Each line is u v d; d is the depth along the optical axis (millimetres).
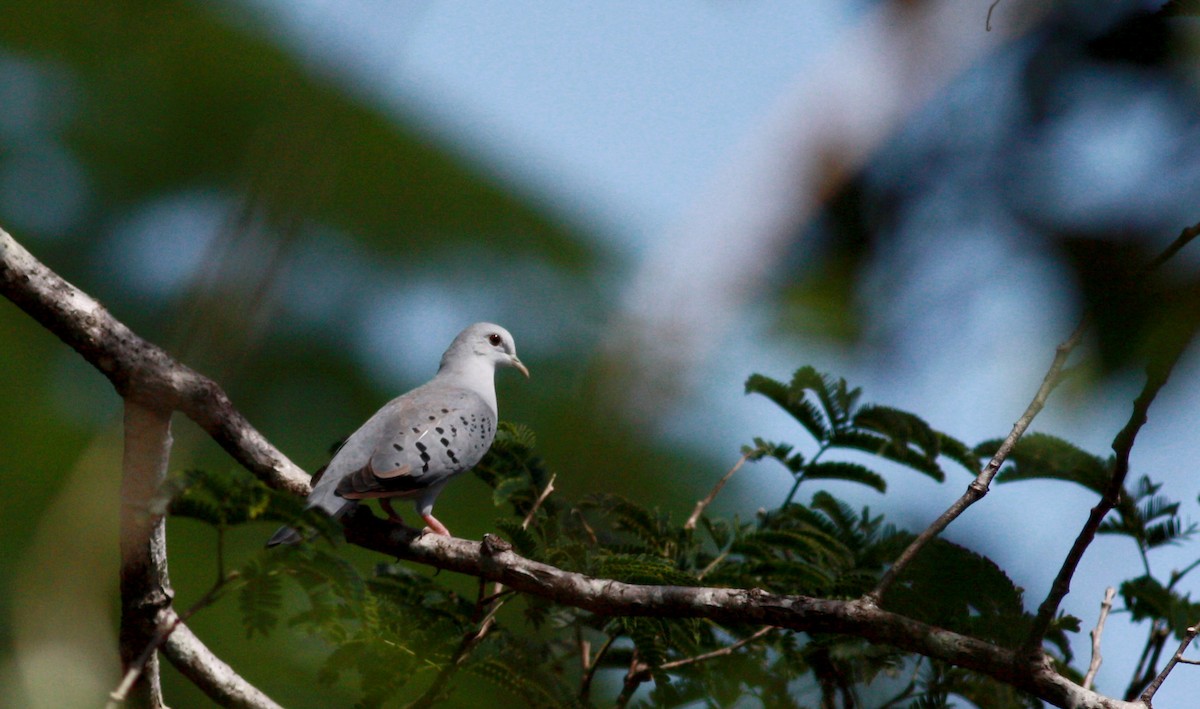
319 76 5000
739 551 8812
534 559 8414
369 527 8930
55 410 11805
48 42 14258
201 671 8375
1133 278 3438
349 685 10508
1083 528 6129
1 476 10336
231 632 10734
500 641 7832
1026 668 6422
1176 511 8742
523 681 7664
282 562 6207
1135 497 8805
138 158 13453
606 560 7855
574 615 8945
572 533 8867
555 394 13055
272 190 5004
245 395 12125
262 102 13945
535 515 8859
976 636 6957
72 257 12984
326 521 6156
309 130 5012
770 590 8625
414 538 8664
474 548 8266
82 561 6602
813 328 3584
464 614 8070
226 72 14031
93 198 13430
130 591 7824
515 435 9422
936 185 3582
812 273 3580
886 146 3551
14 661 6066
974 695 8531
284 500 6047
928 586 6965
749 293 3482
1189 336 3342
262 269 4969
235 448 8492
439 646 7488
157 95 14086
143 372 7785
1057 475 8727
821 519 9125
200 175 13375
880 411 8625
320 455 12484
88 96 13992
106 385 12438
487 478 10258
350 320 13281
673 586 7469
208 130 13727
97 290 12711
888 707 9430
